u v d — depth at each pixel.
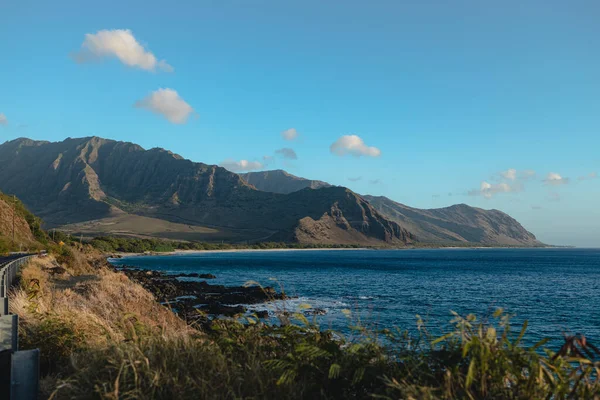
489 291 53.47
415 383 3.99
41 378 5.82
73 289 19.30
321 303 38.06
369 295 46.38
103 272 35.25
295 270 94.94
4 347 5.17
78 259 46.78
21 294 10.82
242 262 135.88
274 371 4.68
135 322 7.73
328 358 4.62
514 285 63.12
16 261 24.22
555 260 180.38
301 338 5.34
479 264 138.25
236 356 5.31
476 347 3.85
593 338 24.80
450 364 4.09
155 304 19.64
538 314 34.97
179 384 4.41
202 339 5.68
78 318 7.53
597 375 3.64
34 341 6.81
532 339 23.09
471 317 4.19
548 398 3.59
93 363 5.09
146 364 4.61
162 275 71.94
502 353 3.82
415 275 82.38
